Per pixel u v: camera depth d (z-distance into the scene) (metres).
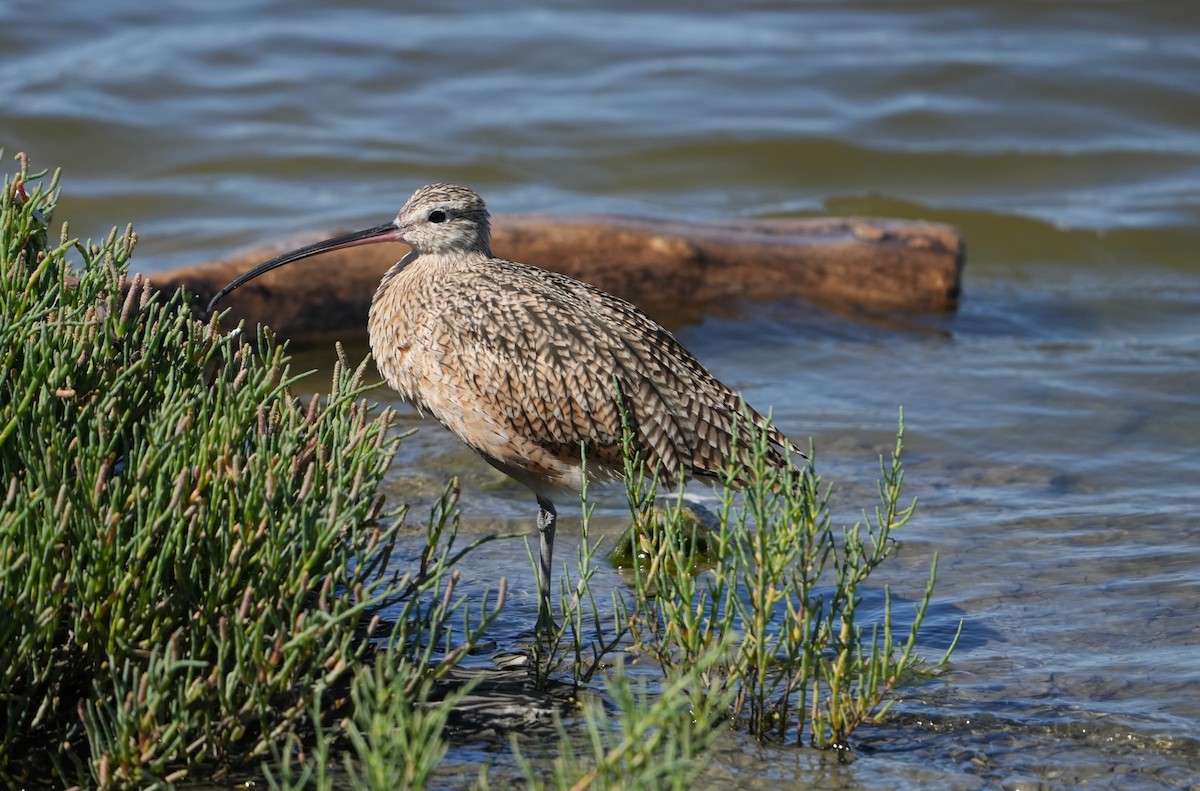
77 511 8.47
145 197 22.81
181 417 9.05
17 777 8.44
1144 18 29.39
